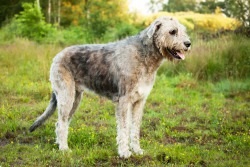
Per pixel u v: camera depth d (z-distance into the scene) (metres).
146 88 6.27
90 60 6.55
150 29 5.98
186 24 24.84
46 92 10.69
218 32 18.47
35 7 25.81
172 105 10.46
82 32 25.38
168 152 6.44
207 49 14.73
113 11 29.42
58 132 6.67
